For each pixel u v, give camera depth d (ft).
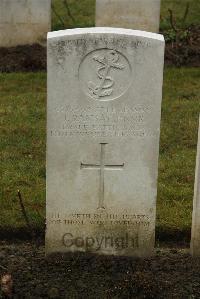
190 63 41.39
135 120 20.26
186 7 49.44
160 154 28.94
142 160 20.65
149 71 19.77
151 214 21.20
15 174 26.81
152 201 21.06
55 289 19.81
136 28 41.68
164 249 22.61
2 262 21.39
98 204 21.09
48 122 20.18
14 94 36.42
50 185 20.81
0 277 20.35
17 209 24.26
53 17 50.06
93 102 20.06
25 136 30.66
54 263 21.31
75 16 50.47
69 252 21.58
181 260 21.71
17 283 20.18
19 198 23.39
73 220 21.22
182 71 39.63
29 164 27.73
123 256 21.68
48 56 19.57
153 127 20.30
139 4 41.09
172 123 32.17
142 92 19.98
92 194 20.98
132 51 19.61
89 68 19.76
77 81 19.85
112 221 21.30
